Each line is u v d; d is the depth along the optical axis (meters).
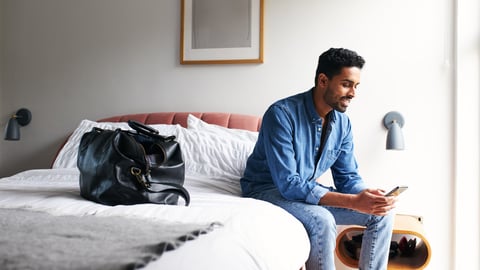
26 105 2.84
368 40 2.27
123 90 2.65
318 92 1.59
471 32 2.12
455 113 2.15
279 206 1.52
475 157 2.11
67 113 2.76
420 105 2.21
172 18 2.57
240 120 2.30
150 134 1.41
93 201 1.31
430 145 2.19
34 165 2.82
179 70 2.55
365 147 2.27
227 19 2.45
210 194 1.56
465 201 2.11
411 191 2.21
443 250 2.17
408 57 2.22
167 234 0.80
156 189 1.28
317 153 1.63
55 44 2.79
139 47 2.62
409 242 1.92
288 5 2.37
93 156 1.32
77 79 2.74
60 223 0.89
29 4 2.83
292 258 1.14
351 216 1.59
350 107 2.29
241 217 1.10
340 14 2.30
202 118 2.37
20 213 1.03
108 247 0.70
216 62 2.46
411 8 2.22
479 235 2.10
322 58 1.56
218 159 1.93
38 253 0.66
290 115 1.57
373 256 1.56
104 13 2.69
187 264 0.73
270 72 2.39
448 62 2.18
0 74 2.84
